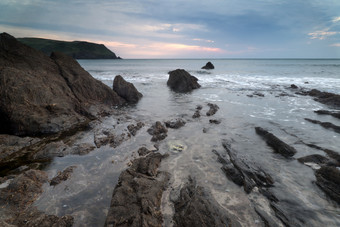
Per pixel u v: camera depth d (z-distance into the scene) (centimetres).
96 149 1081
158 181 760
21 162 938
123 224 558
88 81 1997
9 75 1364
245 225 579
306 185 757
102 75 4859
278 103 2094
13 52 1742
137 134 1291
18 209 639
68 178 819
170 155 1012
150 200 646
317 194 707
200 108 1911
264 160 943
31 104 1352
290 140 1152
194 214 584
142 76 4934
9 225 539
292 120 1524
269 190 730
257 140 1171
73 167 897
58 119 1403
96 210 652
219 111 1817
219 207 645
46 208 657
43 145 1121
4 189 697
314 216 610
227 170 845
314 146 1056
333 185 727
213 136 1244
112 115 1747
